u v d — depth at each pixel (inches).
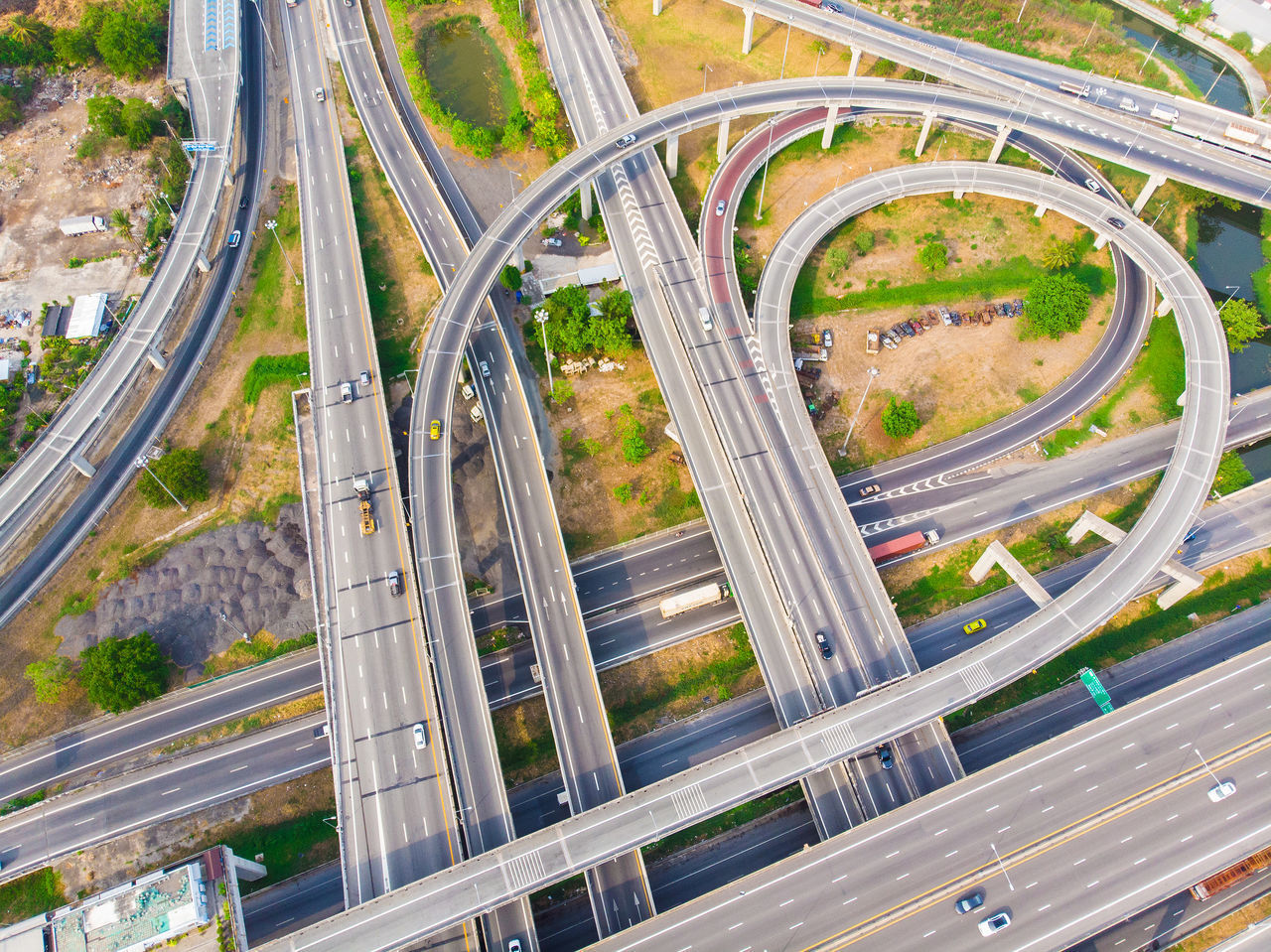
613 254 7219.5
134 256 7199.8
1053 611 5108.3
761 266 7106.3
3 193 7573.8
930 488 6220.5
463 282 6437.0
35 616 5733.3
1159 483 5954.7
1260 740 4731.8
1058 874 4389.8
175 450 6348.4
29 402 6476.4
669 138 7268.7
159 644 5634.8
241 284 7121.1
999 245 7229.3
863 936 4259.4
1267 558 5876.0
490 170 7805.1
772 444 5920.3
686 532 6102.4
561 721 5108.3
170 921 4271.7
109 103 7755.9
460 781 4830.2
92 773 5300.2
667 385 6230.3
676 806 4532.5
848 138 7849.4
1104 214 6968.5
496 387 6407.5
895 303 6963.6
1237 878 4635.8
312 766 5300.2
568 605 5487.2
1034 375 6643.7
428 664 5196.9
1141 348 6707.7
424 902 4303.6
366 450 6003.9
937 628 5708.7
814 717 4776.1
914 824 4537.4
